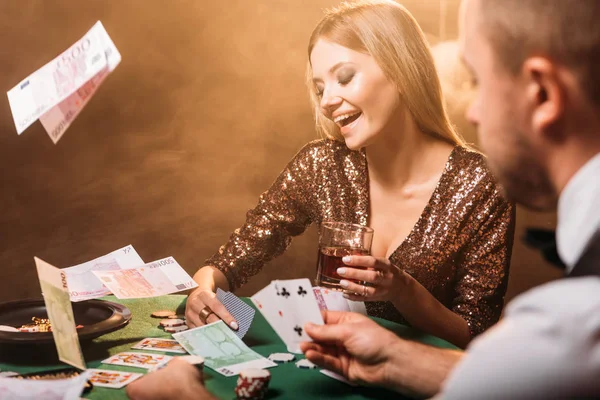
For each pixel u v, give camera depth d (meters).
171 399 1.20
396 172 2.30
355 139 2.16
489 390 0.61
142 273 1.88
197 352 1.58
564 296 0.62
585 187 0.73
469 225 2.22
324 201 2.43
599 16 0.71
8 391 1.16
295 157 2.54
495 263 2.20
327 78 2.14
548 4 0.73
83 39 1.26
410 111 2.22
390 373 1.38
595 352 0.59
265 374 1.33
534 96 0.75
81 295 1.80
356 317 1.54
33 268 4.87
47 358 1.47
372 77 2.10
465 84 5.92
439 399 0.66
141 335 1.71
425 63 2.16
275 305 1.44
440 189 2.26
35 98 1.37
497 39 0.77
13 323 1.66
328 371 1.52
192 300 1.84
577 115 0.74
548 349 0.60
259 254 2.44
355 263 1.71
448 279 2.26
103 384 1.36
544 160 0.78
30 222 5.22
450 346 1.72
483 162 2.25
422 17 6.42
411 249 2.24
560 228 0.75
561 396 0.60
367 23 2.09
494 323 2.16
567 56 0.72
